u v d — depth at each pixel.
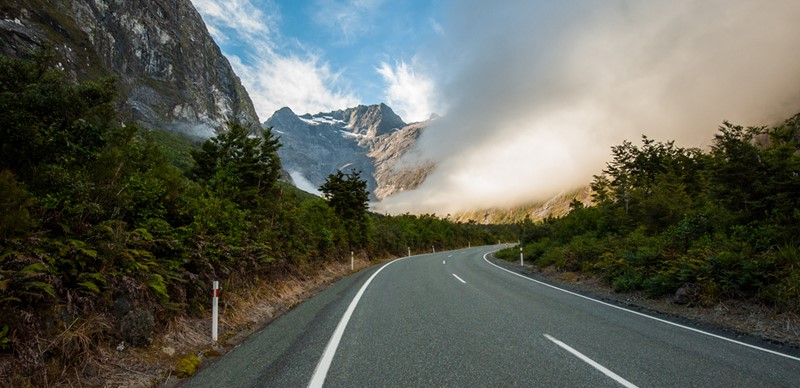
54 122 6.23
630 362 4.82
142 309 5.25
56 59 6.38
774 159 10.38
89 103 6.88
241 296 8.25
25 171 5.68
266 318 7.93
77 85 6.75
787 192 9.70
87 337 4.31
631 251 12.79
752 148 10.67
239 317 7.36
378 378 4.22
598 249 14.41
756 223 10.20
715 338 6.18
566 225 23.08
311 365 4.67
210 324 6.55
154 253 6.70
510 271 18.31
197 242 7.48
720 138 11.72
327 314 7.93
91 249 5.09
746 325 7.02
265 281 10.13
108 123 7.72
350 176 29.03
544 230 27.12
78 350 4.21
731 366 4.73
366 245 28.36
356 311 8.18
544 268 18.05
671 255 10.70
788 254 7.99
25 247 4.50
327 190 26.92
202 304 6.94
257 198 12.43
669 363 4.81
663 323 7.27
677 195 16.66
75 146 6.34
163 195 7.62
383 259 31.55
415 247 46.41
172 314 5.98
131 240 5.98
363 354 5.11
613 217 19.05
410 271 18.03
